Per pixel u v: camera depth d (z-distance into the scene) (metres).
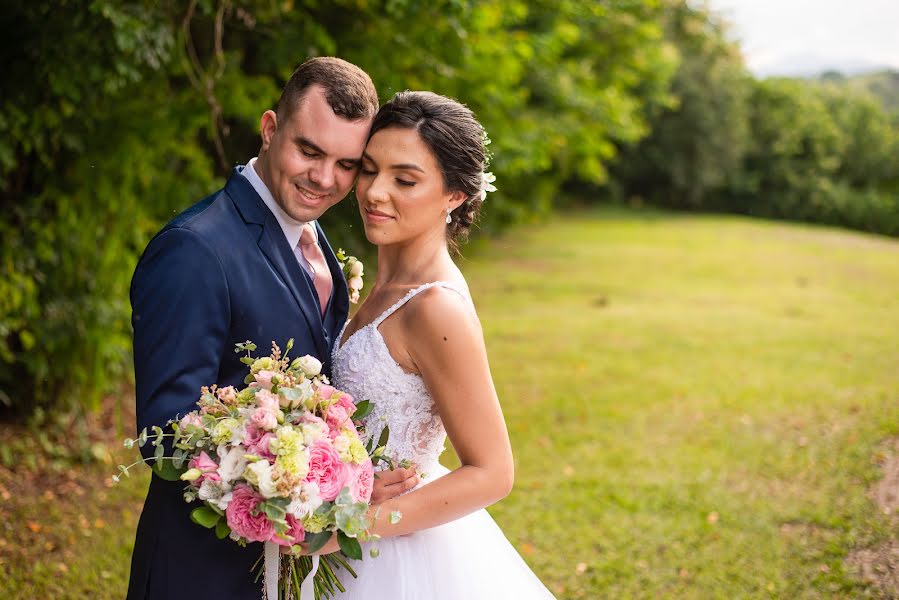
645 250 17.50
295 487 1.53
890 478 4.46
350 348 1.96
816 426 5.62
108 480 4.48
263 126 2.00
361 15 5.67
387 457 1.82
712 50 32.28
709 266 15.34
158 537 1.84
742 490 4.57
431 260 1.95
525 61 9.10
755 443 5.35
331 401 1.69
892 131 33.44
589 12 10.09
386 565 1.97
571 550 3.90
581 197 32.28
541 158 9.87
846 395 6.39
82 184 4.64
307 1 5.28
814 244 20.42
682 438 5.51
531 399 6.42
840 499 4.31
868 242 22.12
